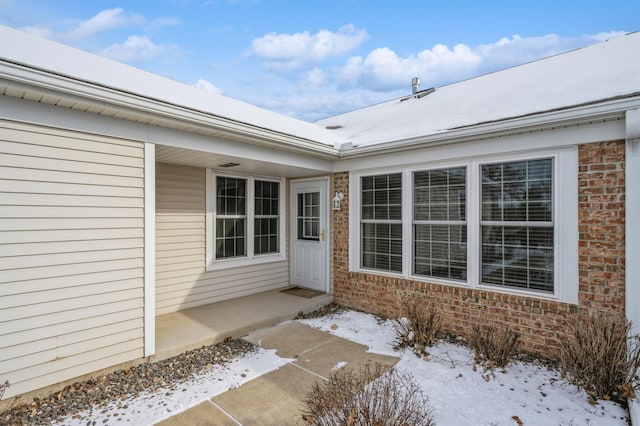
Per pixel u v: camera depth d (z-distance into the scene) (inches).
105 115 140.1
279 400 125.6
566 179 159.9
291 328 205.6
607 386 124.2
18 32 169.6
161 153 182.7
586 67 202.8
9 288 117.7
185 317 209.6
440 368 152.4
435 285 202.7
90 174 136.3
